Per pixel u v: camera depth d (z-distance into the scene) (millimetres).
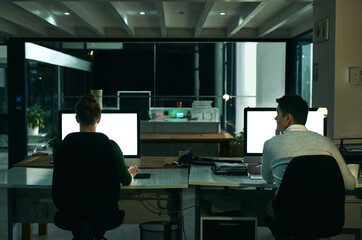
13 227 3605
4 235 3855
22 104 7613
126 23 6160
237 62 11812
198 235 3266
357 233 3344
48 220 3643
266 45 9656
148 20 6742
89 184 2572
